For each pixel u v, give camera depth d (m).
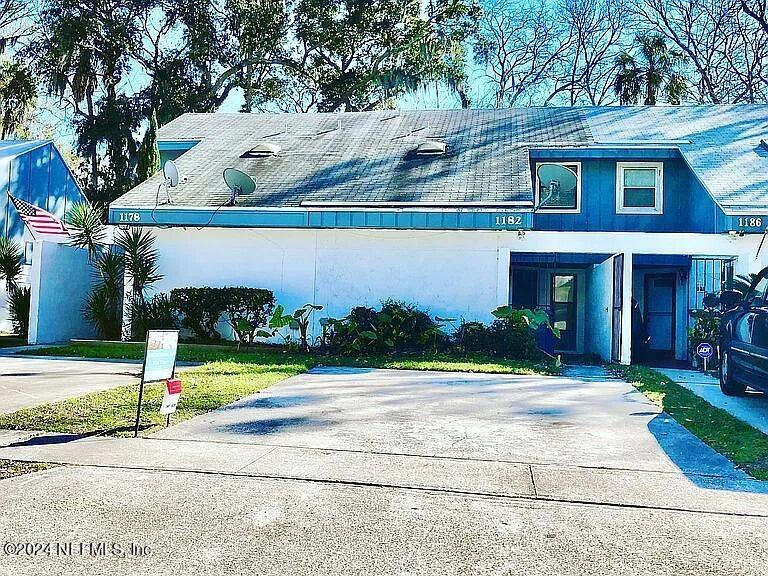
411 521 4.84
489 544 4.44
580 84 36.81
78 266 18.41
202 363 13.27
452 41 33.38
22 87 31.50
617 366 14.34
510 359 14.88
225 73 32.81
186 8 31.95
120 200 16.86
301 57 34.12
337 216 15.52
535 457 6.65
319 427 7.83
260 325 16.38
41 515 4.86
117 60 32.03
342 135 20.92
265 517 4.89
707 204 15.91
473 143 19.16
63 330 17.84
